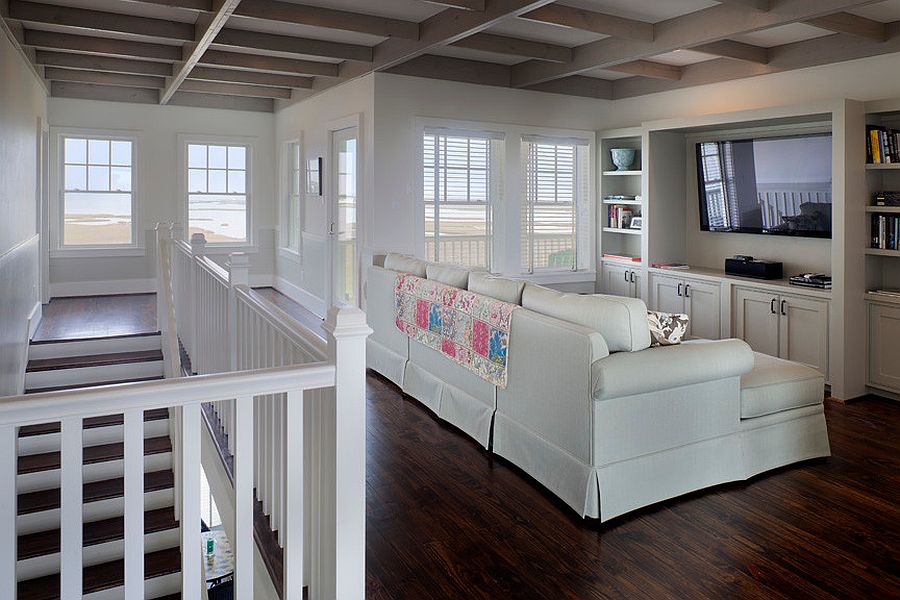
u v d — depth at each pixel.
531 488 3.32
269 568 2.32
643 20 4.73
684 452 3.18
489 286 3.92
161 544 3.45
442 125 6.03
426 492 3.26
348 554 1.88
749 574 2.53
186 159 8.26
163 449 3.93
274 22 4.89
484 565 2.61
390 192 5.83
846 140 4.53
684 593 2.40
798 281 5.06
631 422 3.02
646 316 3.08
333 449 1.86
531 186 6.64
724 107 5.95
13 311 4.13
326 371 1.81
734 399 3.34
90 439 4.03
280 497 2.41
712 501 3.16
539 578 2.51
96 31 4.98
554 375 3.18
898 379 4.60
